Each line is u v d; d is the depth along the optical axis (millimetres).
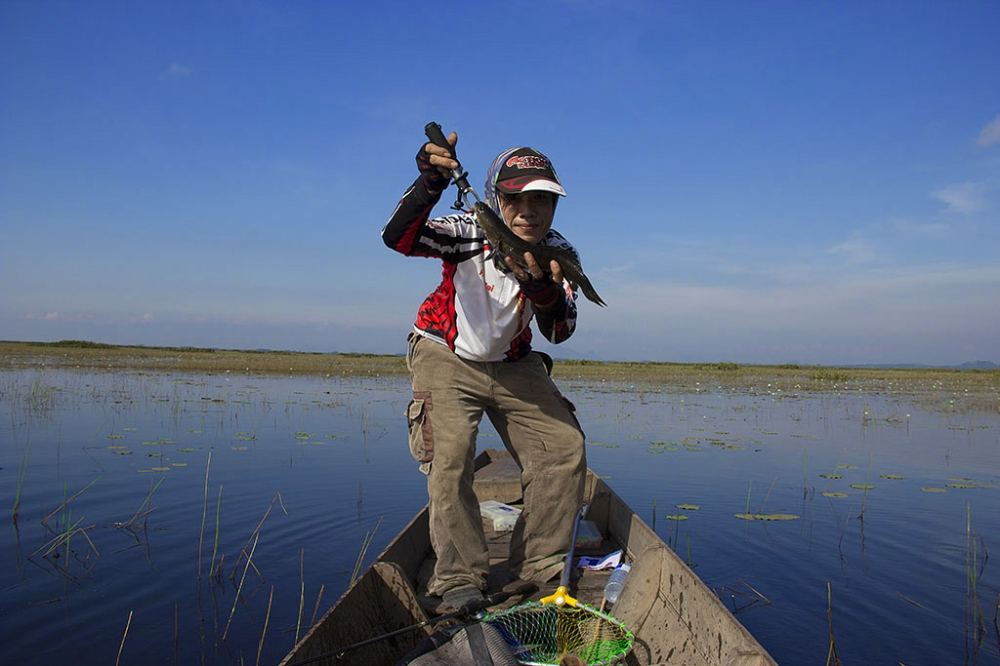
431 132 3398
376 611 3254
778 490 8477
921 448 11672
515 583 4117
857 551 6219
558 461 4113
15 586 5148
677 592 3465
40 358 35031
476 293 3793
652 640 3496
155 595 5043
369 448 10664
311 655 2662
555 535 4191
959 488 8586
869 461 10430
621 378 32312
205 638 4379
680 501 7953
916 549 6254
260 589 5195
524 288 3580
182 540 6211
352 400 17906
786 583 5461
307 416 14383
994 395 25156
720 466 9930
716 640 2918
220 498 7539
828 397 23078
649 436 12711
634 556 4480
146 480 8297
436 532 3867
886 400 21938
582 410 17234
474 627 3104
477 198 3408
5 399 16016
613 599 3930
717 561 5977
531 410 4043
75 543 6082
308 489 8055
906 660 4219
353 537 6406
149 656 4152
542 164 3781
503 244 3438
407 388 22656
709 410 17719
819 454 10992
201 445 10656
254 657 4156
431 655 2951
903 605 5039
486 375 3908
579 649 3377
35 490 7762
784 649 4402
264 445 10789
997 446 11938
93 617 4660
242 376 26750
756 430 13766
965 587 5395
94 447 10273
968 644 4465
